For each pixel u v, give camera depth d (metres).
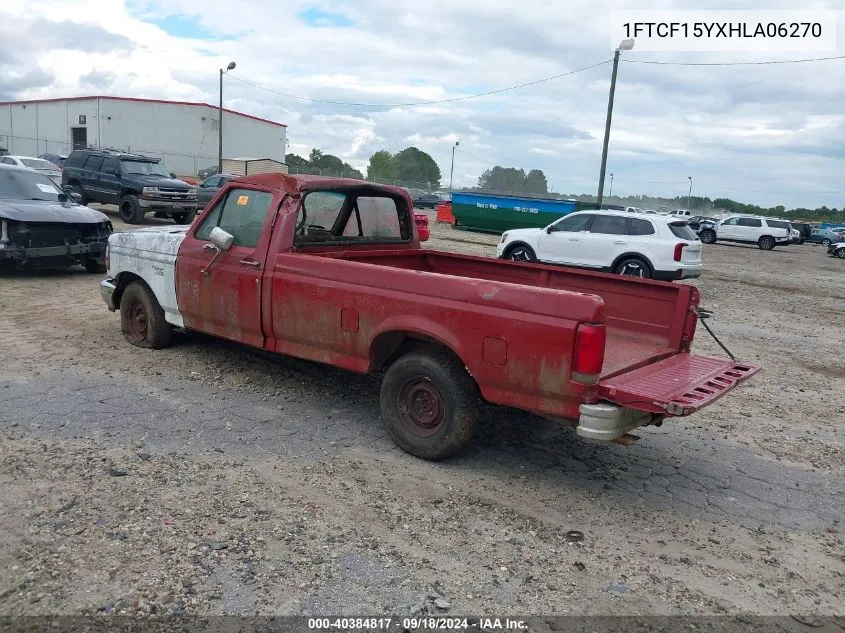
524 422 5.72
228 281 5.72
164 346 7.00
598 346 3.91
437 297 4.48
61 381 5.90
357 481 4.39
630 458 5.13
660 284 5.21
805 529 4.21
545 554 3.70
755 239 37.66
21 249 10.12
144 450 4.63
